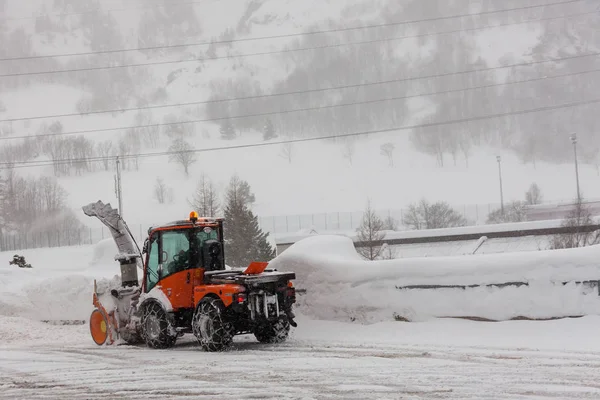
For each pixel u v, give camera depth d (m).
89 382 11.58
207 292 15.09
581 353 12.05
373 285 16.98
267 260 55.28
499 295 15.02
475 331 14.67
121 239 18.20
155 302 16.08
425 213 94.19
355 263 17.58
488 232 40.28
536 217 72.94
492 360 11.79
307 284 18.25
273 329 15.62
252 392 9.92
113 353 15.57
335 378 10.72
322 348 14.40
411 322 16.06
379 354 13.11
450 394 9.19
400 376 10.64
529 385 9.59
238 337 17.23
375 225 51.41
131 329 16.91
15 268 29.38
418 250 42.19
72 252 79.12
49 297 23.80
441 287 15.90
